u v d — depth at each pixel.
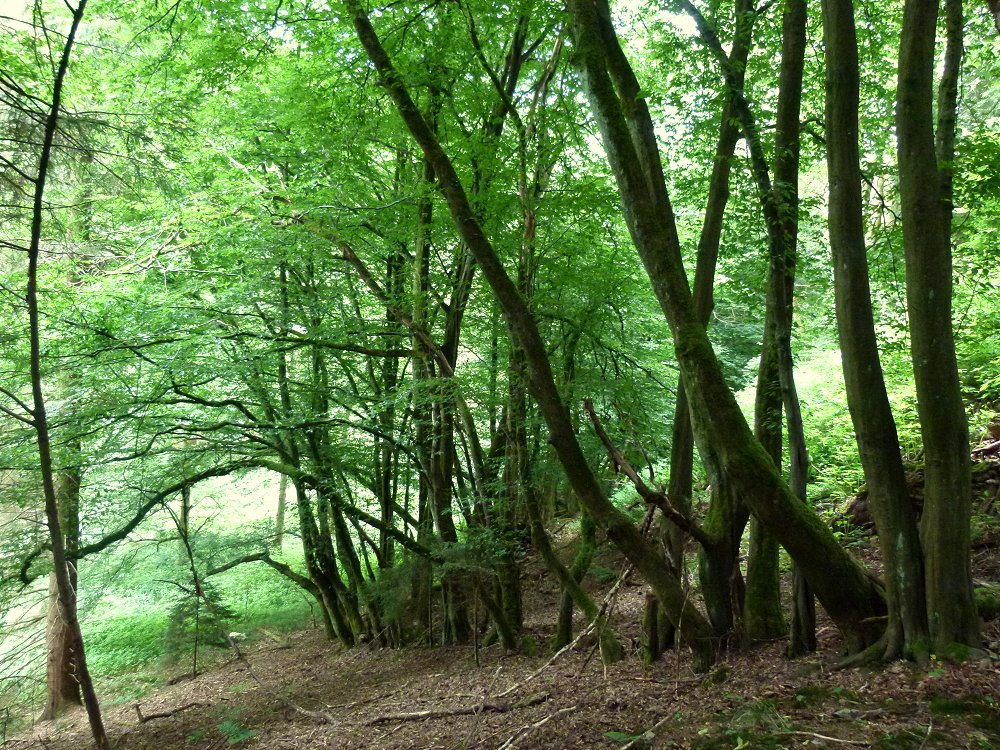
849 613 4.40
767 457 4.50
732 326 14.12
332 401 9.95
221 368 8.19
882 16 6.98
